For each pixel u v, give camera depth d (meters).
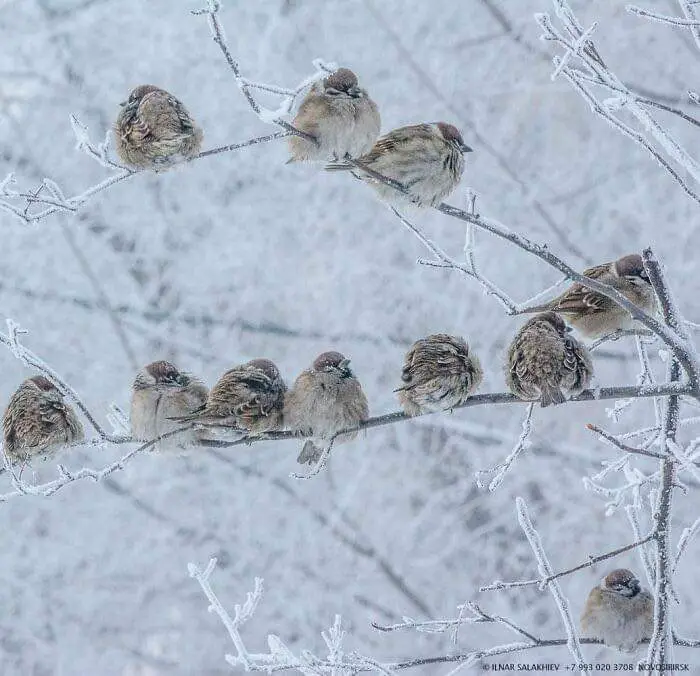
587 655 14.29
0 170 17.27
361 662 8.42
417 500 15.97
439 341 7.96
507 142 16.75
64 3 17.91
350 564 15.57
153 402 8.38
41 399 8.68
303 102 8.52
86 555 15.81
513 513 15.38
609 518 15.02
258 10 17.06
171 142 8.12
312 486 15.92
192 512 15.92
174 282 16.95
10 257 16.95
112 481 16.09
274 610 15.49
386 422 8.16
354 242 16.56
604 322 9.34
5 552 15.80
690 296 15.30
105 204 17.16
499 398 7.93
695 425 14.26
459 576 15.38
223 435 8.16
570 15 7.57
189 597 15.66
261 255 16.70
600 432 7.08
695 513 14.52
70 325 16.83
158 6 17.45
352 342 16.31
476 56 16.86
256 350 16.59
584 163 16.42
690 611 13.92
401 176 8.36
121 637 15.70
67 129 17.45
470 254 7.89
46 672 15.57
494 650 8.05
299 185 16.81
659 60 16.20
